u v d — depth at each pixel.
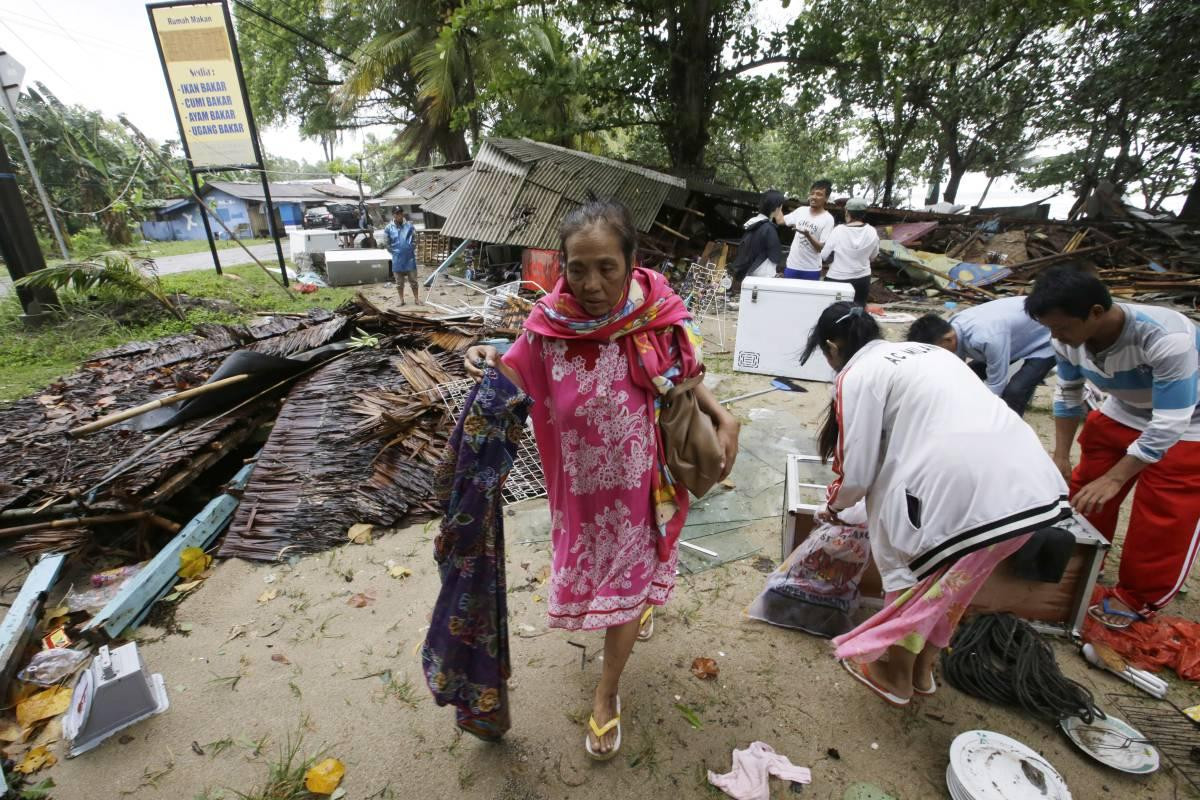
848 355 2.06
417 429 3.84
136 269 8.40
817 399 5.08
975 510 1.69
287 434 3.79
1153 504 2.30
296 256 14.62
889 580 1.99
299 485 3.41
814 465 3.06
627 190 10.64
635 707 2.15
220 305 9.16
